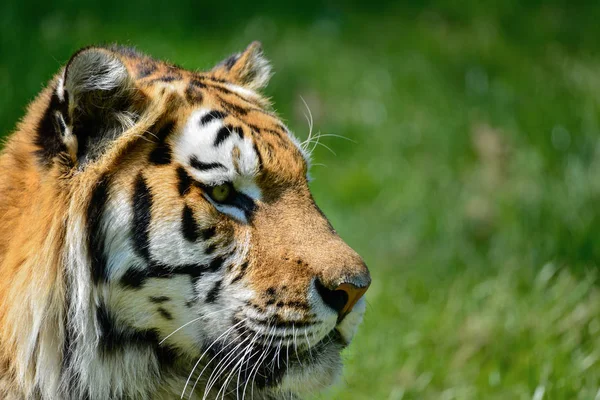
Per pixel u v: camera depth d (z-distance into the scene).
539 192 12.61
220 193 6.37
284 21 18.94
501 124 15.28
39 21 16.25
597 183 12.19
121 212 6.15
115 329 6.35
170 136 6.30
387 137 15.66
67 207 6.11
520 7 20.20
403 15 19.89
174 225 6.18
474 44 18.27
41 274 6.14
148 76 6.91
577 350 9.53
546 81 16.34
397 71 17.23
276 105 16.20
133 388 6.53
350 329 6.57
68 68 5.92
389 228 13.64
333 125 16.03
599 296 10.39
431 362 9.80
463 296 11.05
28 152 6.41
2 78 14.06
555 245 11.44
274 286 6.26
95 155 6.17
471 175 14.28
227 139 6.38
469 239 12.75
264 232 6.39
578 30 19.06
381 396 9.30
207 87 6.99
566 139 13.80
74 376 6.41
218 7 18.86
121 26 17.16
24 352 6.27
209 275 6.30
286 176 6.57
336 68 17.30
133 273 6.23
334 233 6.64
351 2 20.30
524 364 9.41
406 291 11.62
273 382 6.62
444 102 16.17
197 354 6.52
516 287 11.02
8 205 6.40
